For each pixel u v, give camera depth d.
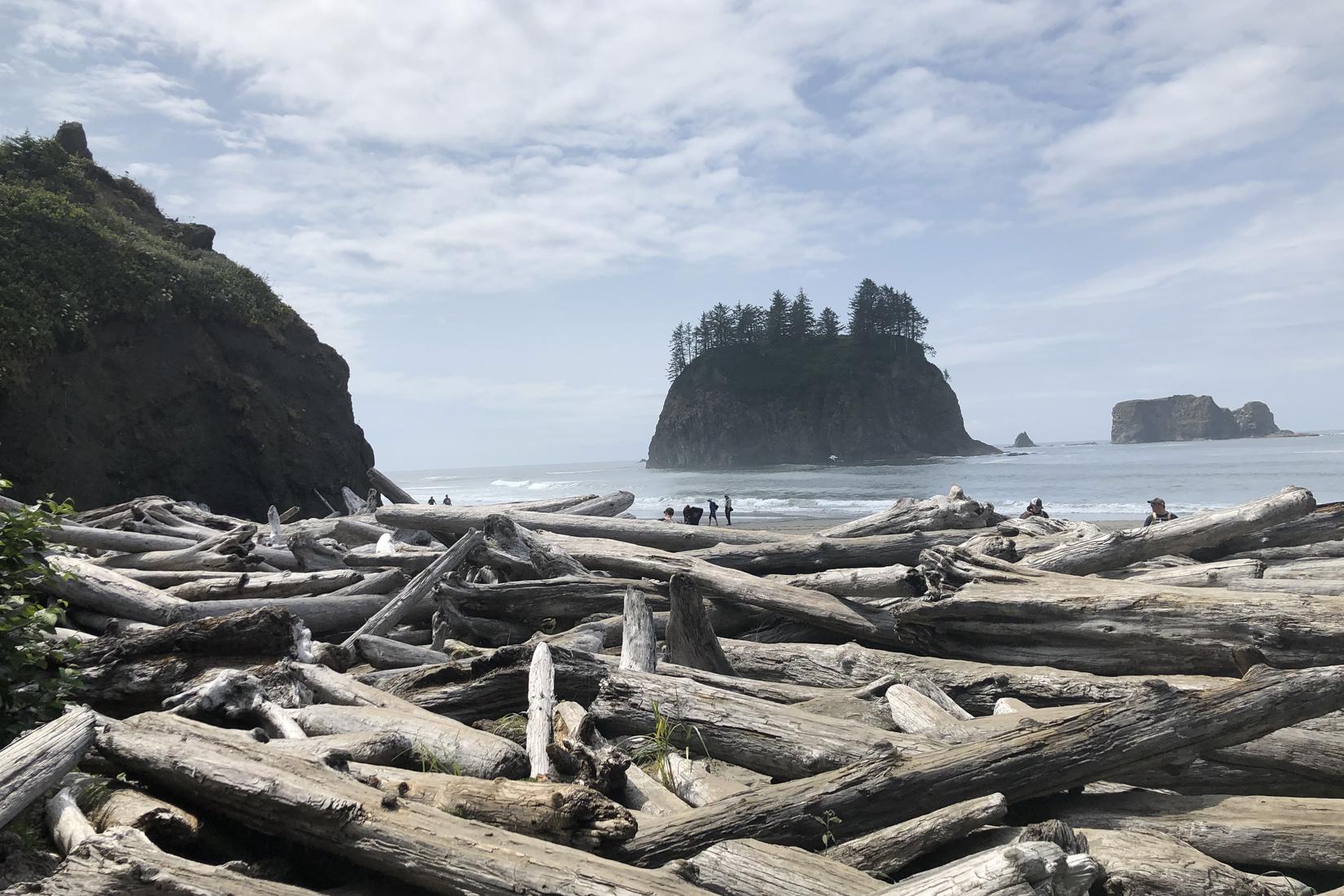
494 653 6.12
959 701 6.02
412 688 6.32
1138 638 6.00
